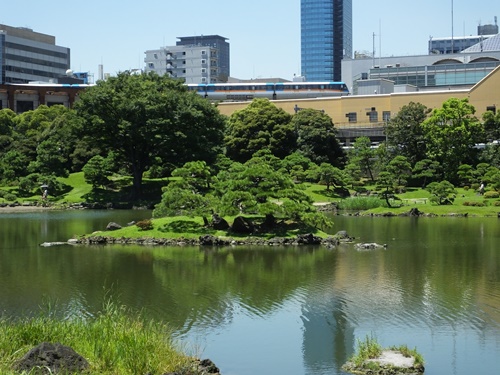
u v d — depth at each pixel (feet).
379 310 97.91
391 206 257.14
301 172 306.76
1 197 302.45
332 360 76.48
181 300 104.47
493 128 339.57
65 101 543.80
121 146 299.58
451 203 258.37
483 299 103.81
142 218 231.71
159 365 64.28
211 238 163.84
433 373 71.82
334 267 131.75
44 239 175.73
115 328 71.82
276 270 129.08
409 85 509.76
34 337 67.97
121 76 306.55
